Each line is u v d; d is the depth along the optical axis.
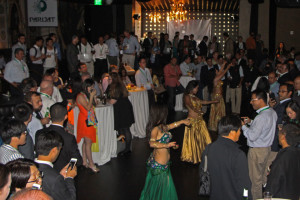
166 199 3.79
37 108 4.01
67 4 14.48
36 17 9.54
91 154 5.43
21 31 11.33
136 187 4.95
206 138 5.92
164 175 3.79
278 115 4.39
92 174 5.39
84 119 5.21
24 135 3.02
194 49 16.83
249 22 16.75
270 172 2.98
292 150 2.92
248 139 4.11
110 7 16.73
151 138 3.73
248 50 14.93
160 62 16.20
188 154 5.89
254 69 10.00
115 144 6.17
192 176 5.39
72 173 2.92
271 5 16.19
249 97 9.67
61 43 14.00
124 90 6.00
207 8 22.31
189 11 22.69
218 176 2.90
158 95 10.25
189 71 10.27
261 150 4.06
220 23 22.52
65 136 3.54
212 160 2.93
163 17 22.78
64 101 5.27
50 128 3.54
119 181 5.16
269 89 5.89
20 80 7.22
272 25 16.33
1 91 8.48
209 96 9.09
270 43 16.45
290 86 4.38
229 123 2.96
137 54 13.26
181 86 9.84
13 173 2.24
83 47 10.67
